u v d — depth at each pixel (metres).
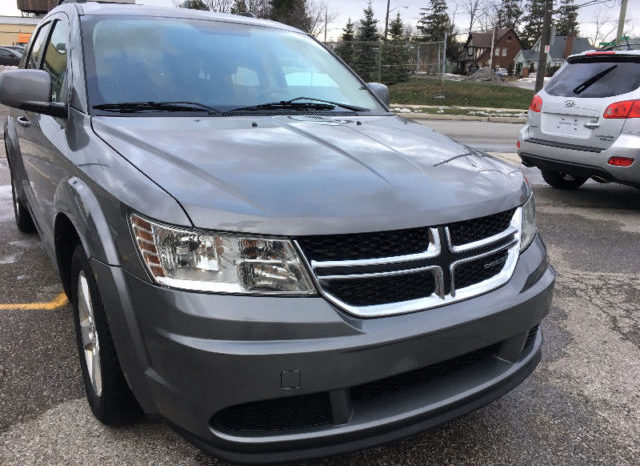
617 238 5.56
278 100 3.17
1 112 13.92
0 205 6.05
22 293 3.79
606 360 3.21
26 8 45.66
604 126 6.14
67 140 2.66
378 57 25.44
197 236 1.81
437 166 2.36
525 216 2.41
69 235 2.66
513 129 15.84
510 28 89.88
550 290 2.39
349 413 1.90
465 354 2.17
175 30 3.30
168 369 1.84
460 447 2.43
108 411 2.29
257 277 1.81
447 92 25.80
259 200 1.89
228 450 1.86
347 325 1.83
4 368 2.87
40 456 2.25
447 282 2.02
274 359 1.76
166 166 2.08
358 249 1.88
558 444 2.47
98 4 3.46
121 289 1.96
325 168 2.16
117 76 2.89
